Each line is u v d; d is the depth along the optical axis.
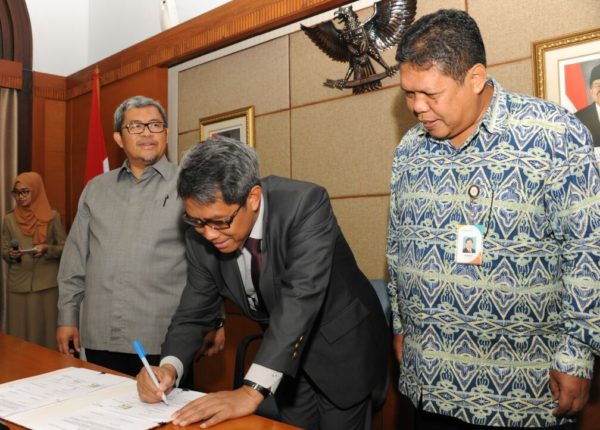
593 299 1.03
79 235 2.09
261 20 2.60
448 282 1.14
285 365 1.07
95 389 1.19
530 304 1.09
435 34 1.07
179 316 1.34
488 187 1.10
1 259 3.68
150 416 1.01
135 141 1.97
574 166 1.05
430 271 1.16
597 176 1.06
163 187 1.98
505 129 1.11
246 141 2.77
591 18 1.68
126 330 1.88
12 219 3.41
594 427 1.66
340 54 2.34
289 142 2.59
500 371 1.10
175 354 1.28
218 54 2.96
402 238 1.26
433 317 1.16
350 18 2.23
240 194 1.05
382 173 2.23
